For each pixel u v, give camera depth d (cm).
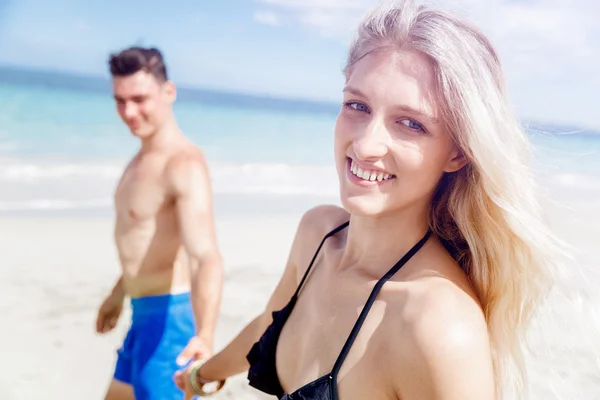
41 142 1620
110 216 900
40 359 469
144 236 313
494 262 145
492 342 150
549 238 142
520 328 150
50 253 704
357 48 142
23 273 632
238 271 670
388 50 135
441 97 131
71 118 2145
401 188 138
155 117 316
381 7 138
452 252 152
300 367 154
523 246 142
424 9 133
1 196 980
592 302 167
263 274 664
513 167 135
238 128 2655
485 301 149
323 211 187
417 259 141
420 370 122
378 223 146
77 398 422
